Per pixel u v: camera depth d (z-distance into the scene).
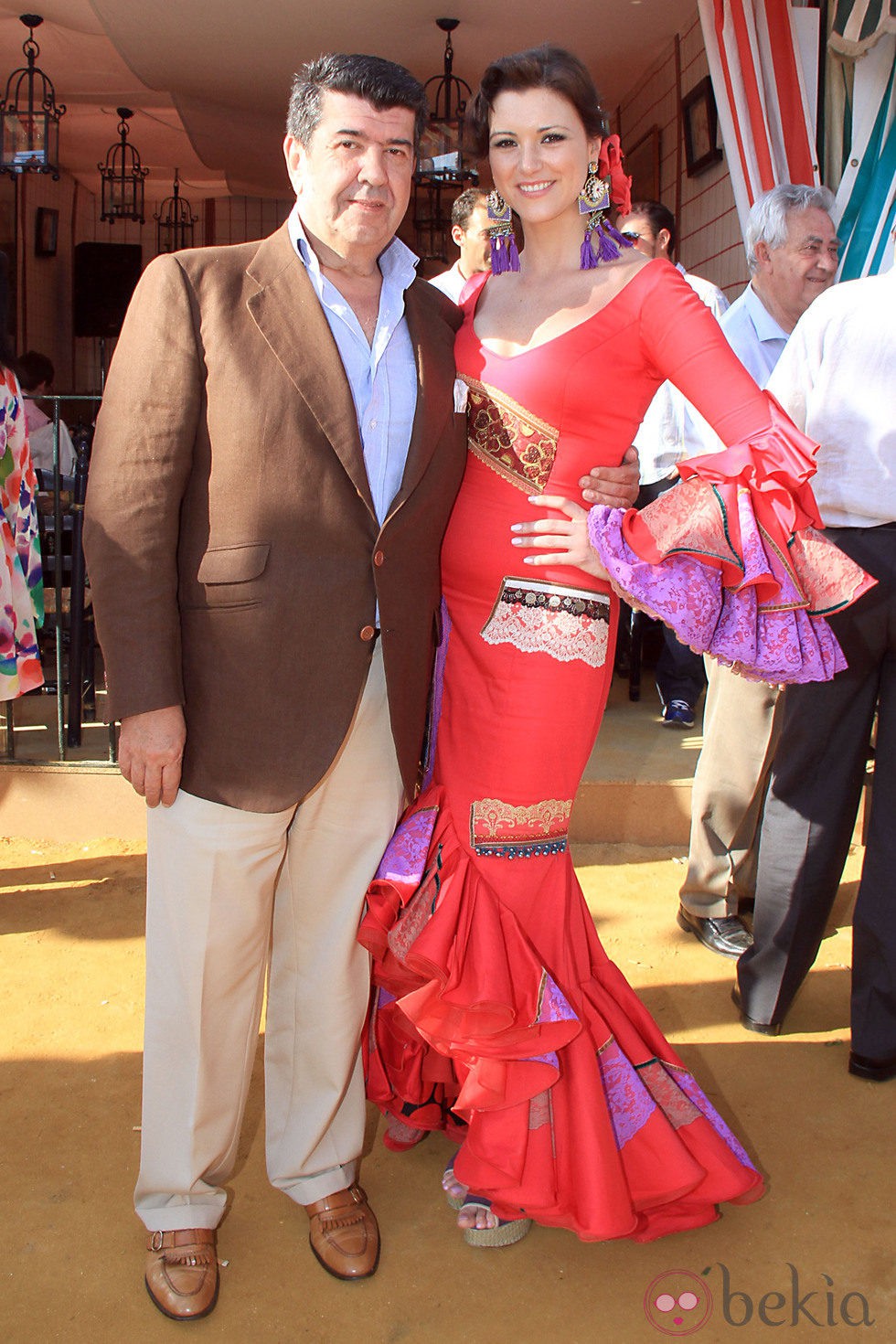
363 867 2.03
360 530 1.83
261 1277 2.03
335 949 2.03
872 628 2.49
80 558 4.34
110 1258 2.07
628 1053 2.10
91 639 4.88
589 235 1.97
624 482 2.01
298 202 1.85
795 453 1.83
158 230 10.91
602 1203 1.92
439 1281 2.03
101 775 3.96
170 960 1.90
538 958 2.00
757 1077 2.66
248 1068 2.03
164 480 1.74
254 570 1.77
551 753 2.01
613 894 3.65
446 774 2.08
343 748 1.94
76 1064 2.67
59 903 3.50
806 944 2.75
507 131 1.92
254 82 7.39
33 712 5.02
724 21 4.47
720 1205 2.23
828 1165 2.35
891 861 2.58
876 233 4.54
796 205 3.22
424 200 6.34
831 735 2.61
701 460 1.92
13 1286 2.00
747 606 1.97
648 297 1.90
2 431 3.27
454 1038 1.96
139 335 1.75
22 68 7.20
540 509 1.97
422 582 1.94
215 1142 2.00
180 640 1.81
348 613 1.84
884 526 2.47
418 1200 2.25
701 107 6.05
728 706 3.14
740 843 3.27
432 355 1.91
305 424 1.77
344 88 1.70
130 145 8.57
